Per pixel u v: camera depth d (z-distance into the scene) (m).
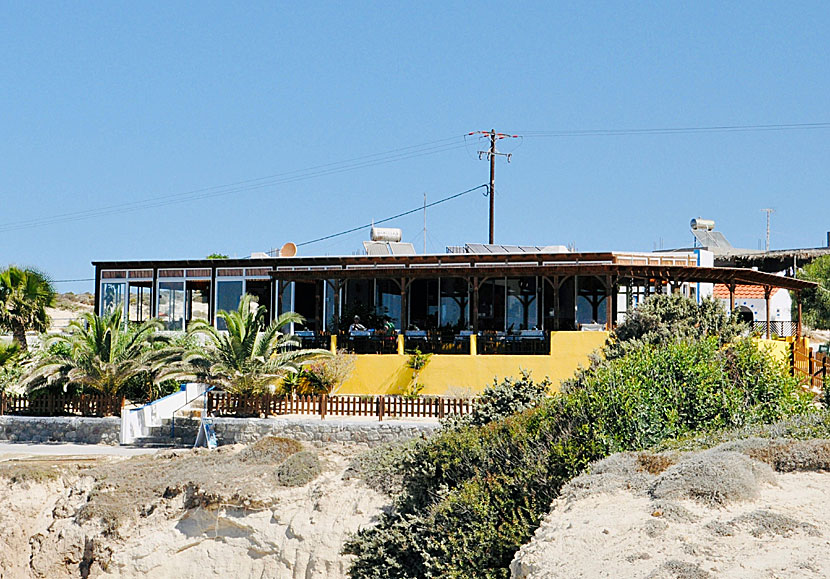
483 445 20.08
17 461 28.12
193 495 24.91
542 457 17.09
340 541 23.16
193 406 33.72
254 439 29.56
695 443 16.31
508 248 39.94
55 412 32.62
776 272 66.44
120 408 32.25
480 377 32.12
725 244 52.97
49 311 71.38
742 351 20.06
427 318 37.78
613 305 36.47
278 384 32.31
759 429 17.11
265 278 37.94
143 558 24.30
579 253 33.78
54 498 26.19
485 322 37.28
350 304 38.53
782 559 10.42
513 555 14.82
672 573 10.33
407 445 25.22
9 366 34.62
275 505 24.52
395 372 32.88
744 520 11.75
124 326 35.88
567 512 13.66
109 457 28.78
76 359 32.69
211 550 24.33
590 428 17.25
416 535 18.25
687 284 40.03
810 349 31.34
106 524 24.78
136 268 40.62
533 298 36.84
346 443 28.73
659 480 13.70
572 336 31.64
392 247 39.50
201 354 31.17
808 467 14.20
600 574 10.90
